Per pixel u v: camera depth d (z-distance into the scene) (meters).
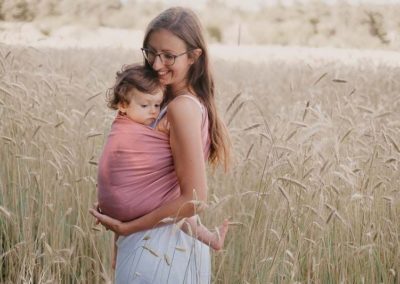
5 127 4.62
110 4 22.47
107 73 7.59
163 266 2.65
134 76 2.55
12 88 4.70
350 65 9.70
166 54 2.56
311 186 3.83
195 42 2.60
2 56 5.11
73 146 4.53
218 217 4.08
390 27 19.77
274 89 8.01
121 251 2.73
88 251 4.16
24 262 3.65
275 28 21.86
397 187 4.18
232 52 14.83
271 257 3.48
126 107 2.59
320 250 3.73
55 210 4.15
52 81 5.21
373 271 3.73
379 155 4.34
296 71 9.34
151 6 23.66
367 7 20.80
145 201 2.60
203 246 2.80
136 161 2.58
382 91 7.91
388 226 4.02
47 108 4.88
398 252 3.92
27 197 4.16
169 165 2.61
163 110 2.59
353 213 3.93
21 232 4.26
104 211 2.71
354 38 19.64
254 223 3.60
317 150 3.71
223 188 4.26
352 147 4.39
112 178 2.62
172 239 2.68
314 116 4.77
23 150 4.44
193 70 2.66
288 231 3.69
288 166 3.95
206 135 2.67
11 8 17.67
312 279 3.71
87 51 9.84
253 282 3.52
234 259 3.83
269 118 6.23
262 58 12.64
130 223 2.63
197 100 2.58
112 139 2.62
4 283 4.00
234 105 5.89
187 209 2.55
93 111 5.24
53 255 3.81
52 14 19.94
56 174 4.36
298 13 22.80
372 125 4.12
